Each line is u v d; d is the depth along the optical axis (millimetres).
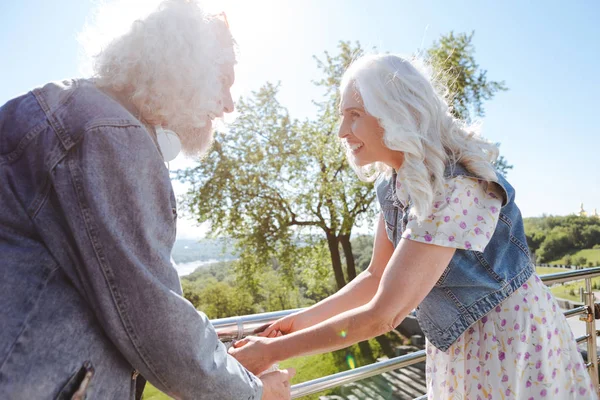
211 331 747
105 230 628
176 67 755
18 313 614
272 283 17312
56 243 652
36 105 710
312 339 949
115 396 698
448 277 1055
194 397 689
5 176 676
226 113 998
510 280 1069
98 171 640
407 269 955
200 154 998
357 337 966
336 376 1312
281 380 917
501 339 1058
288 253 14414
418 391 8109
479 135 1090
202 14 819
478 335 1085
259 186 13992
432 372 1183
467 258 1048
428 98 1000
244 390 752
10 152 685
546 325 1111
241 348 958
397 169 1107
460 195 982
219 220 13953
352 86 1055
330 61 13578
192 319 682
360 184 13180
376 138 1041
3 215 665
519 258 1104
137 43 750
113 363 694
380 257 1312
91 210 630
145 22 754
